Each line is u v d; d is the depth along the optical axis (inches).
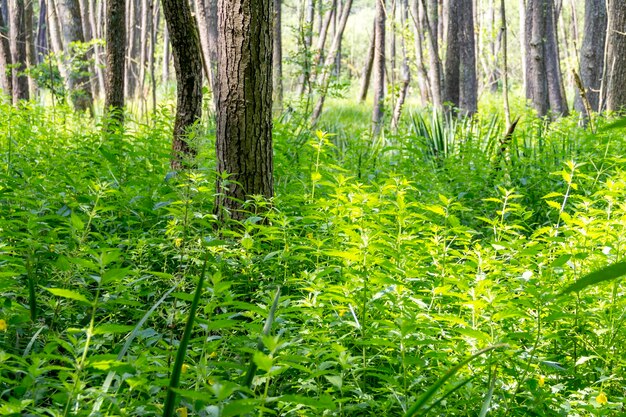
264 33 192.1
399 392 109.0
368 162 302.2
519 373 116.7
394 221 189.9
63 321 129.4
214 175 190.7
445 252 150.3
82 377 91.8
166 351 104.4
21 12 716.0
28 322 119.4
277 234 169.8
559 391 121.6
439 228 157.5
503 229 157.6
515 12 1961.1
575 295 129.6
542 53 672.4
